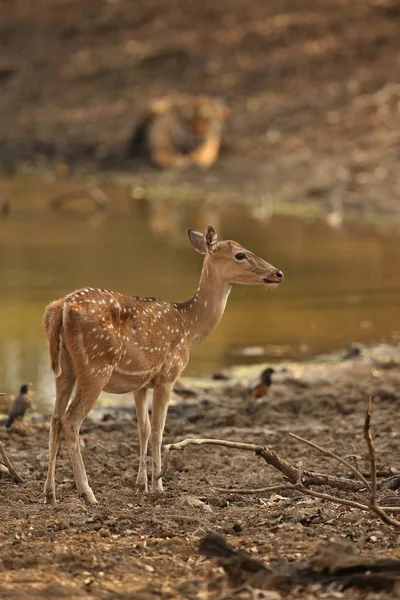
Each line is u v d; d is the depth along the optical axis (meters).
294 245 24.48
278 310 18.78
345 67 37.75
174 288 19.89
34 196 32.62
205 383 14.51
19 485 9.75
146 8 46.59
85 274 21.39
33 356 16.02
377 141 32.59
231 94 38.03
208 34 43.00
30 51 46.38
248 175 32.59
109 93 41.69
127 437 12.02
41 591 6.94
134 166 36.03
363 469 10.26
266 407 13.12
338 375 14.80
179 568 7.35
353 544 7.68
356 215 28.25
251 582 7.00
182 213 29.44
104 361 9.06
